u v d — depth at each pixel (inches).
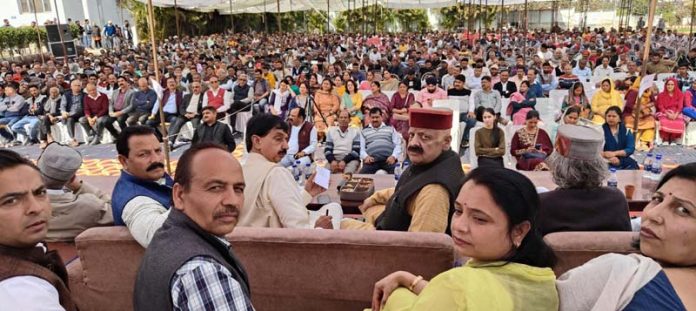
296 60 608.7
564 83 434.3
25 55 869.8
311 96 366.6
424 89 358.3
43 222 63.2
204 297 53.5
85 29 989.2
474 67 461.7
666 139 336.8
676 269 59.4
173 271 54.5
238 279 59.3
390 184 182.1
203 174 59.4
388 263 97.3
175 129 377.1
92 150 369.1
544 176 186.7
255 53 768.9
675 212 59.5
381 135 245.6
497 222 56.6
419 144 108.8
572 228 101.0
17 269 59.4
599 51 628.1
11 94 406.9
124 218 104.0
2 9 1054.4
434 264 95.7
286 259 100.8
